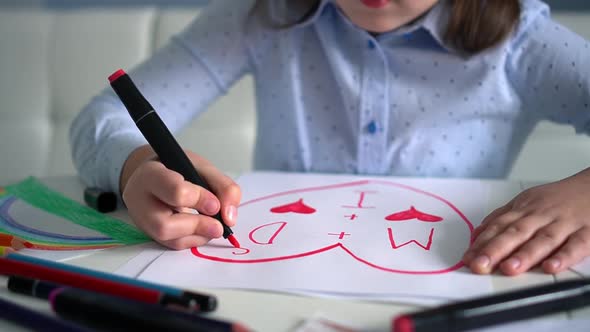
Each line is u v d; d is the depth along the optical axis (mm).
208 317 310
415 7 585
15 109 1361
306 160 747
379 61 700
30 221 501
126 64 1294
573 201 449
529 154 1052
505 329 312
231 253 423
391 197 548
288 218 495
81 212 529
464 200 536
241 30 752
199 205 442
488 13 651
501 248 395
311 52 744
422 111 703
